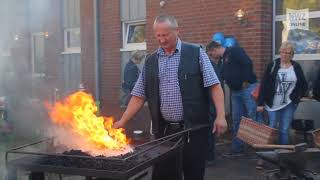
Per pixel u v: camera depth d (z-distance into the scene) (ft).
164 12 23.62
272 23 20.27
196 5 22.12
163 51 10.89
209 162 16.94
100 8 27.25
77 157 8.60
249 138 14.85
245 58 17.78
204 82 10.74
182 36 22.79
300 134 18.15
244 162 17.46
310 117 19.34
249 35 20.21
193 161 10.93
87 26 27.76
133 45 26.27
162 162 11.01
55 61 21.16
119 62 26.68
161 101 10.91
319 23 19.22
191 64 10.69
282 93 16.25
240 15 20.29
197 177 11.03
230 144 20.52
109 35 27.04
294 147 11.38
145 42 25.70
